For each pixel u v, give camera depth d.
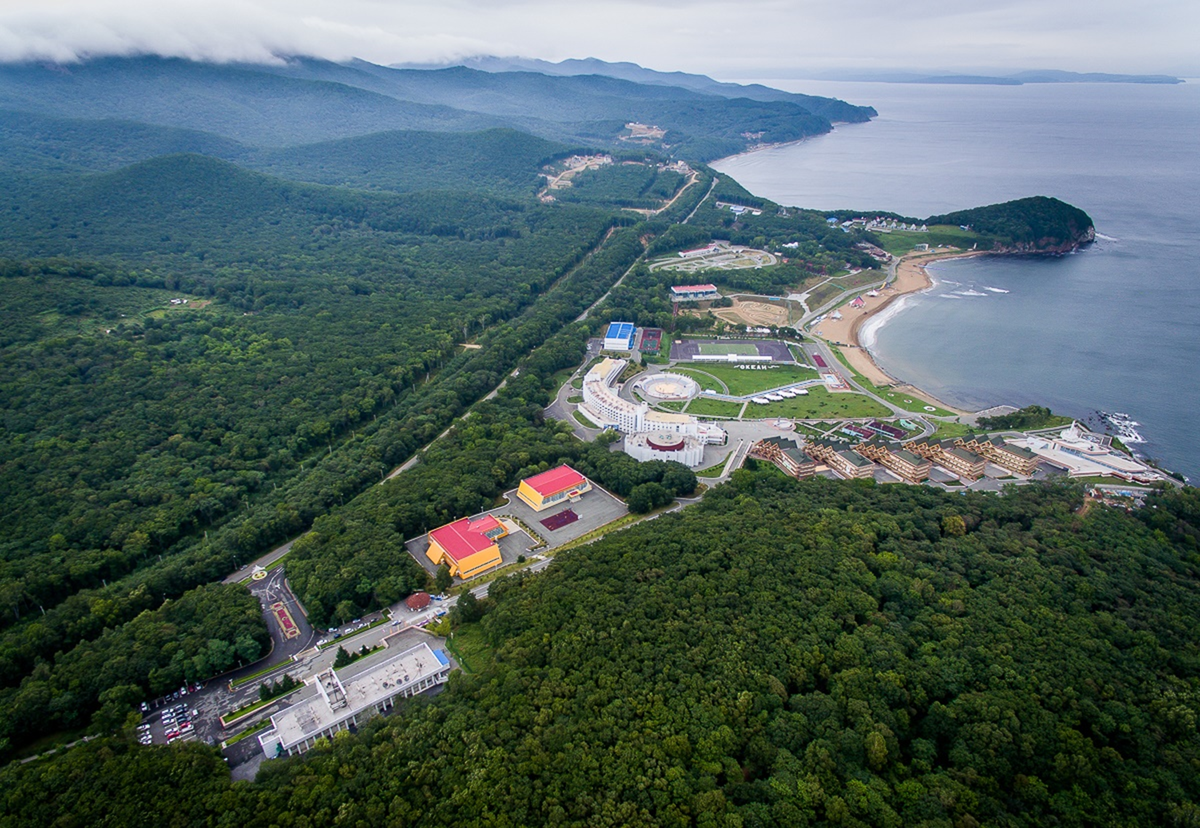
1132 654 184.50
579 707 168.50
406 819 144.12
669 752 154.38
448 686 185.12
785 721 161.50
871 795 144.00
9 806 147.62
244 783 155.00
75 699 189.25
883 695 170.25
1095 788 148.50
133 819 144.88
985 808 143.12
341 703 186.00
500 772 150.88
